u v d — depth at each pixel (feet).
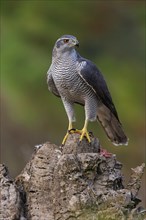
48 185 25.21
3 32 67.82
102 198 24.45
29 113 62.59
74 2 75.31
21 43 67.10
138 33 77.36
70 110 33.86
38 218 24.93
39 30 70.03
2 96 62.59
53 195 24.86
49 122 63.52
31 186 25.36
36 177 25.35
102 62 73.46
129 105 67.46
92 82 33.01
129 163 62.95
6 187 24.89
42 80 64.59
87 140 27.43
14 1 72.38
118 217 24.21
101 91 33.35
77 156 25.21
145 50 76.54
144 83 71.10
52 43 70.13
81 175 24.64
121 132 34.35
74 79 32.96
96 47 75.66
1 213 24.43
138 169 26.08
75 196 24.41
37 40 69.51
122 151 62.90
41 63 65.87
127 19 77.87
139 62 75.51
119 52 76.07
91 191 24.50
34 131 62.18
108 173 25.34
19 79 64.13
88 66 33.06
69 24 74.08
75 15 74.90
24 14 71.20
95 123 62.95
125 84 69.97
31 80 64.28
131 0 78.59
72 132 30.45
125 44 76.59
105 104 33.68
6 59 64.85
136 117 66.74
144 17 78.43
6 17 70.28
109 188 25.09
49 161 25.62
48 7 73.31
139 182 25.96
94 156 25.13
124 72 72.13
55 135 63.36
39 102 63.87
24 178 25.80
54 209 24.77
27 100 63.36
